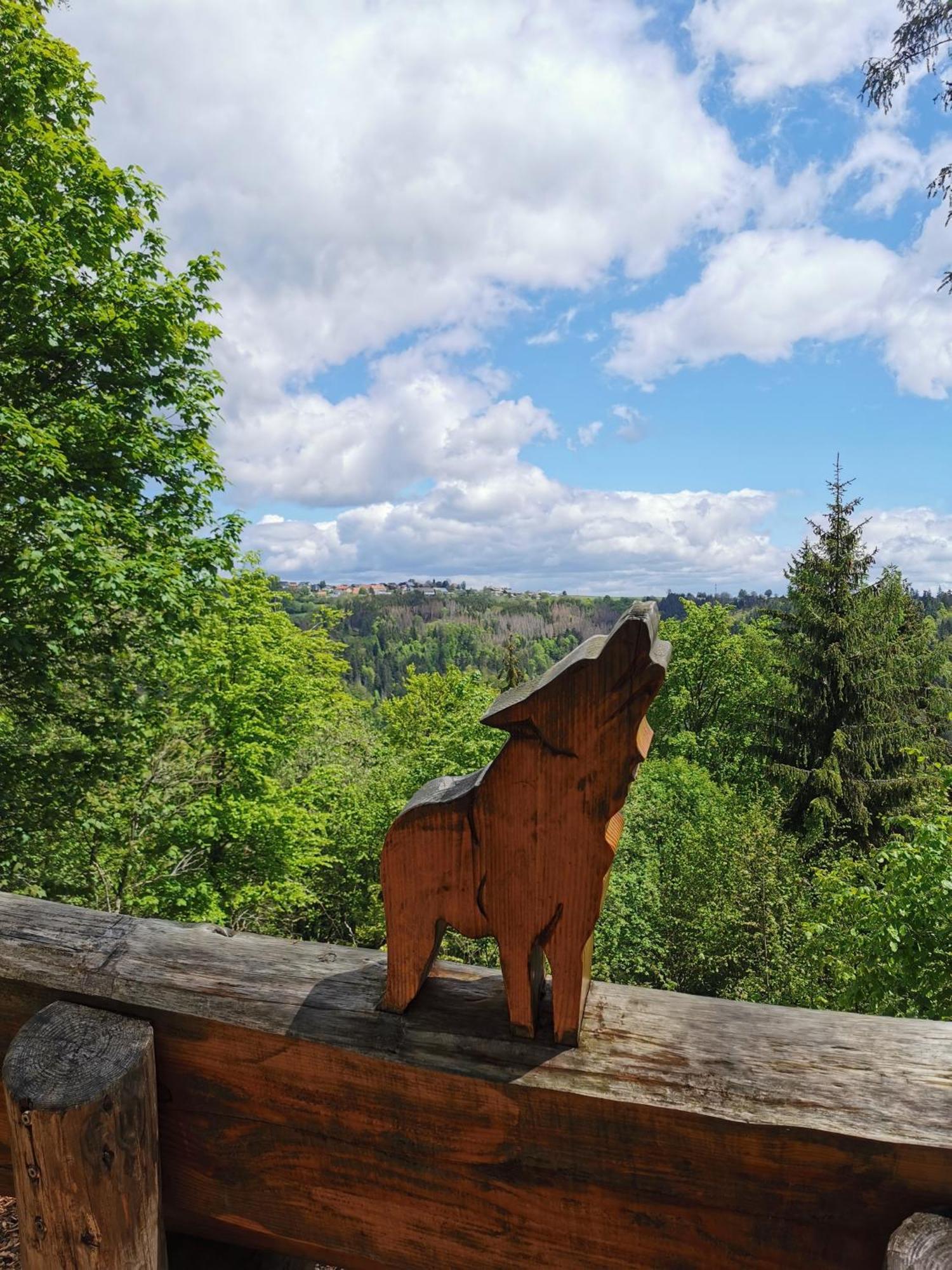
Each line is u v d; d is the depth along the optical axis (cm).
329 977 128
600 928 1444
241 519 769
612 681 97
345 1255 119
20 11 723
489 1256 110
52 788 705
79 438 698
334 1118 115
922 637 1892
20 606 651
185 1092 123
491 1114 107
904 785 1655
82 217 746
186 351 805
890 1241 86
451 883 111
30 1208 111
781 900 1318
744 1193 98
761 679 2462
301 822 1252
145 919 147
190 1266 138
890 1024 112
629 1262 104
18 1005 133
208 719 1132
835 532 1830
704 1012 116
